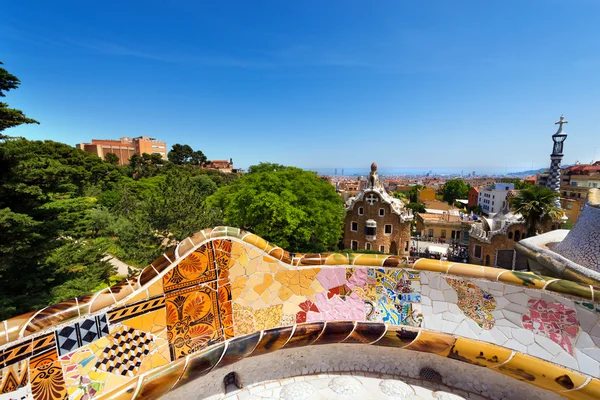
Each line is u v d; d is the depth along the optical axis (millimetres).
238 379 3650
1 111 8758
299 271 3881
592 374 2807
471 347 3338
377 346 3826
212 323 3395
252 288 3664
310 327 3678
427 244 36719
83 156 49438
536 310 3168
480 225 26688
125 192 35344
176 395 3205
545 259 6234
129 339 2842
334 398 3420
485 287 3424
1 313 9336
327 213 22625
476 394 3453
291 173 23938
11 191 9695
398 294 3787
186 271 3225
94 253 14469
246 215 20500
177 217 16094
